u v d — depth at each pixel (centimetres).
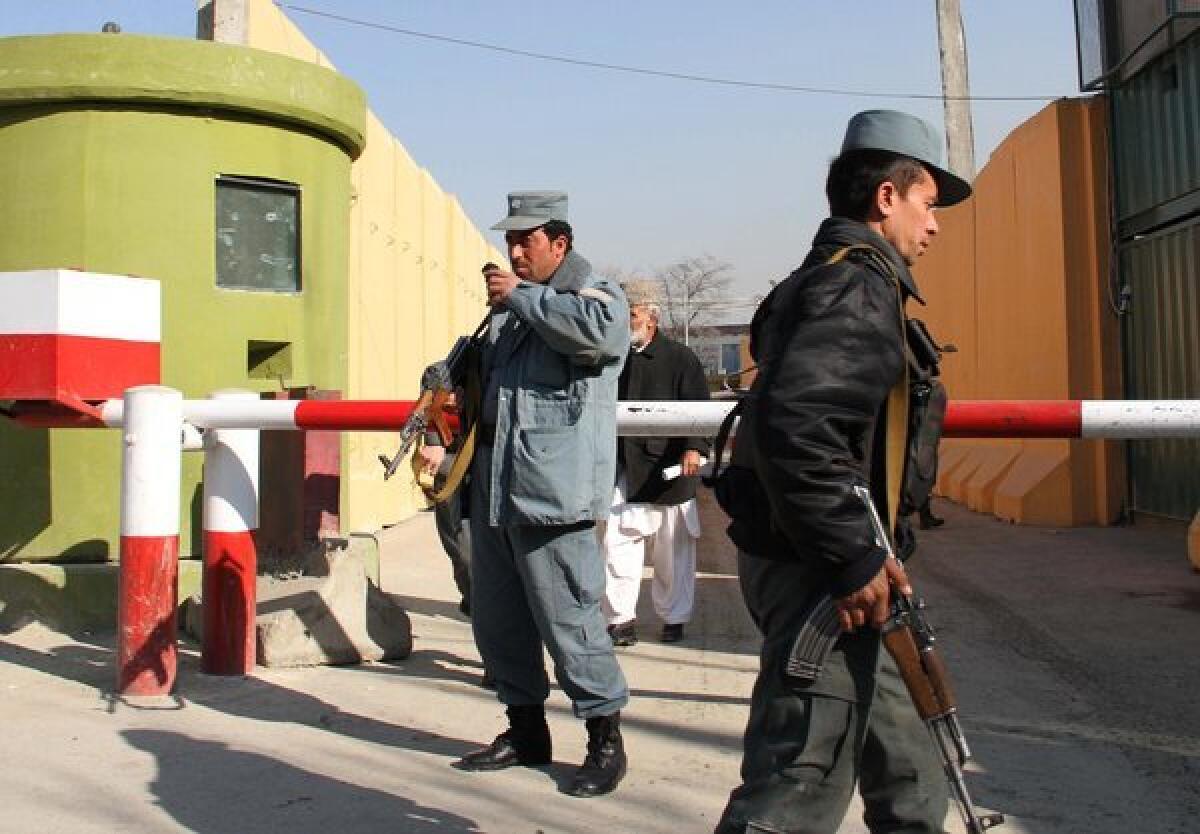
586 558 457
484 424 477
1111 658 679
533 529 455
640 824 423
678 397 734
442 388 493
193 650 665
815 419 258
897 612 271
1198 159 1108
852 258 279
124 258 730
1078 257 1318
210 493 610
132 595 568
